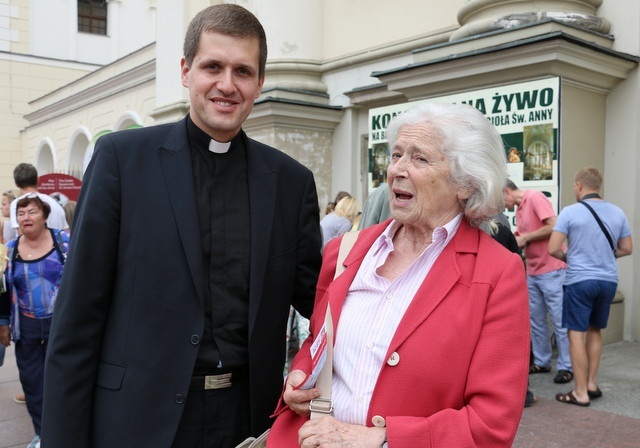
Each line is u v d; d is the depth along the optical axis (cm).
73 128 1856
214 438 189
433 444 149
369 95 866
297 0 950
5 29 2192
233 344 192
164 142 196
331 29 959
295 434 176
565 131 554
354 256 189
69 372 179
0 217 1755
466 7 641
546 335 530
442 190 172
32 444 408
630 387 476
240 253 196
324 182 941
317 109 909
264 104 885
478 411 151
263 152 213
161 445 177
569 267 448
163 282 183
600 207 446
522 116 561
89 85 1747
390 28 866
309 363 186
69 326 180
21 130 2238
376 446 153
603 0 611
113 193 185
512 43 544
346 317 177
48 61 2259
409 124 175
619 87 599
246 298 196
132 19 2450
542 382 502
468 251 171
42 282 401
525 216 518
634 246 597
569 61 538
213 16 190
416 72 642
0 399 528
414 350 159
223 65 188
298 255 217
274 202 206
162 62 1191
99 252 183
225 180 200
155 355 181
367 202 415
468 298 162
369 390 164
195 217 189
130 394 180
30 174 626
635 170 589
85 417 182
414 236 182
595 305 447
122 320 184
